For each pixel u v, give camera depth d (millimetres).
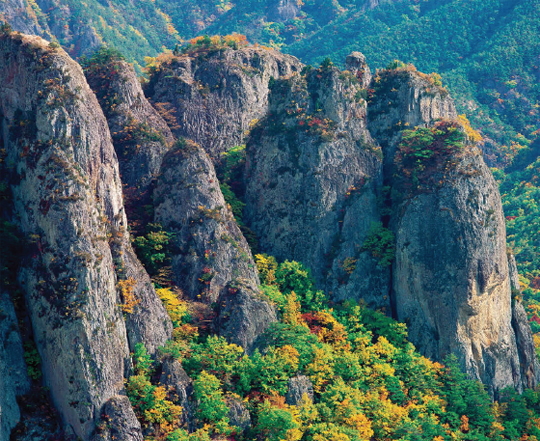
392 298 117750
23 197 93312
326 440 89438
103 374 85750
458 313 112812
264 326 100375
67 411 85438
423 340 113938
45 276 88562
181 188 108375
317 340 102312
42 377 88125
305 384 95938
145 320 93250
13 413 84125
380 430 96625
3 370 85125
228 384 92438
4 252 90312
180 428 85875
